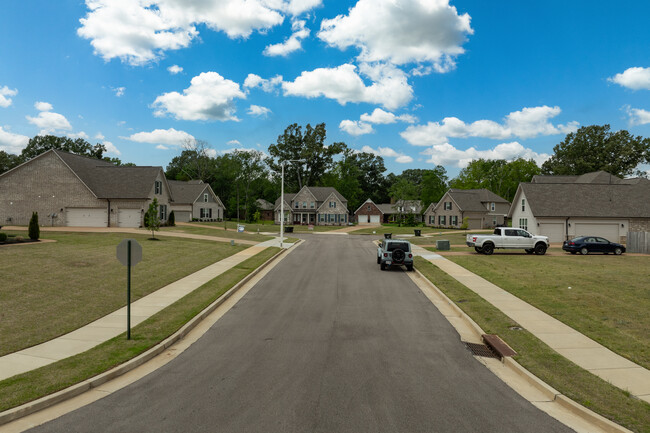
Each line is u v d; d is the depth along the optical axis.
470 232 58.72
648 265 24.06
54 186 40.88
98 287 15.44
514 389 7.73
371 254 31.09
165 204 47.34
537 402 7.17
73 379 7.75
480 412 6.69
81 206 41.00
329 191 81.81
